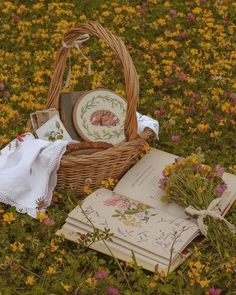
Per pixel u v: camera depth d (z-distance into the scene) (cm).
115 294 201
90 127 253
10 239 226
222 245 220
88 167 238
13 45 344
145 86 312
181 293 204
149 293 205
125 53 236
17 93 304
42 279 211
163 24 362
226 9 379
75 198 238
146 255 214
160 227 221
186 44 348
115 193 235
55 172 236
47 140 248
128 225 222
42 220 227
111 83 313
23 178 235
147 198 238
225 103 291
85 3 386
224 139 275
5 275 211
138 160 253
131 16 371
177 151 269
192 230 221
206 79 320
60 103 257
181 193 231
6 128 275
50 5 376
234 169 255
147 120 263
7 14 369
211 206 226
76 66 315
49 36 349
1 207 238
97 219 224
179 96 308
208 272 212
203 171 237
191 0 390
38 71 313
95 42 342
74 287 207
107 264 217
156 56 336
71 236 222
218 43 350
